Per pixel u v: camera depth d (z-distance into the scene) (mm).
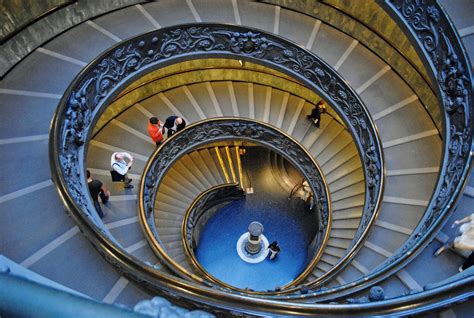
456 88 7535
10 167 7375
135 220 10461
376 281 6285
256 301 4543
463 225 5996
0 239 6320
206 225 15977
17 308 1018
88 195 7715
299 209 16500
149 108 13523
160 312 1176
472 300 4504
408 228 9078
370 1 11297
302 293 7152
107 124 12734
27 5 8992
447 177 7211
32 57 9266
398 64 11695
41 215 6617
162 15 11414
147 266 4980
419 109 11234
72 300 1047
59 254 6074
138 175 11703
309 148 13680
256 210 16422
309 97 14664
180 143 12961
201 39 11234
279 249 15086
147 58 10586
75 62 9383
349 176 13070
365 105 10375
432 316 4473
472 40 7988
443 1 8398
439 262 6312
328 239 12031
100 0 10547
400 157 10398
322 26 12469
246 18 12125
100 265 5879
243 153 17094
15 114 8305
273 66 11961
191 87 14406
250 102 14438
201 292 4617
